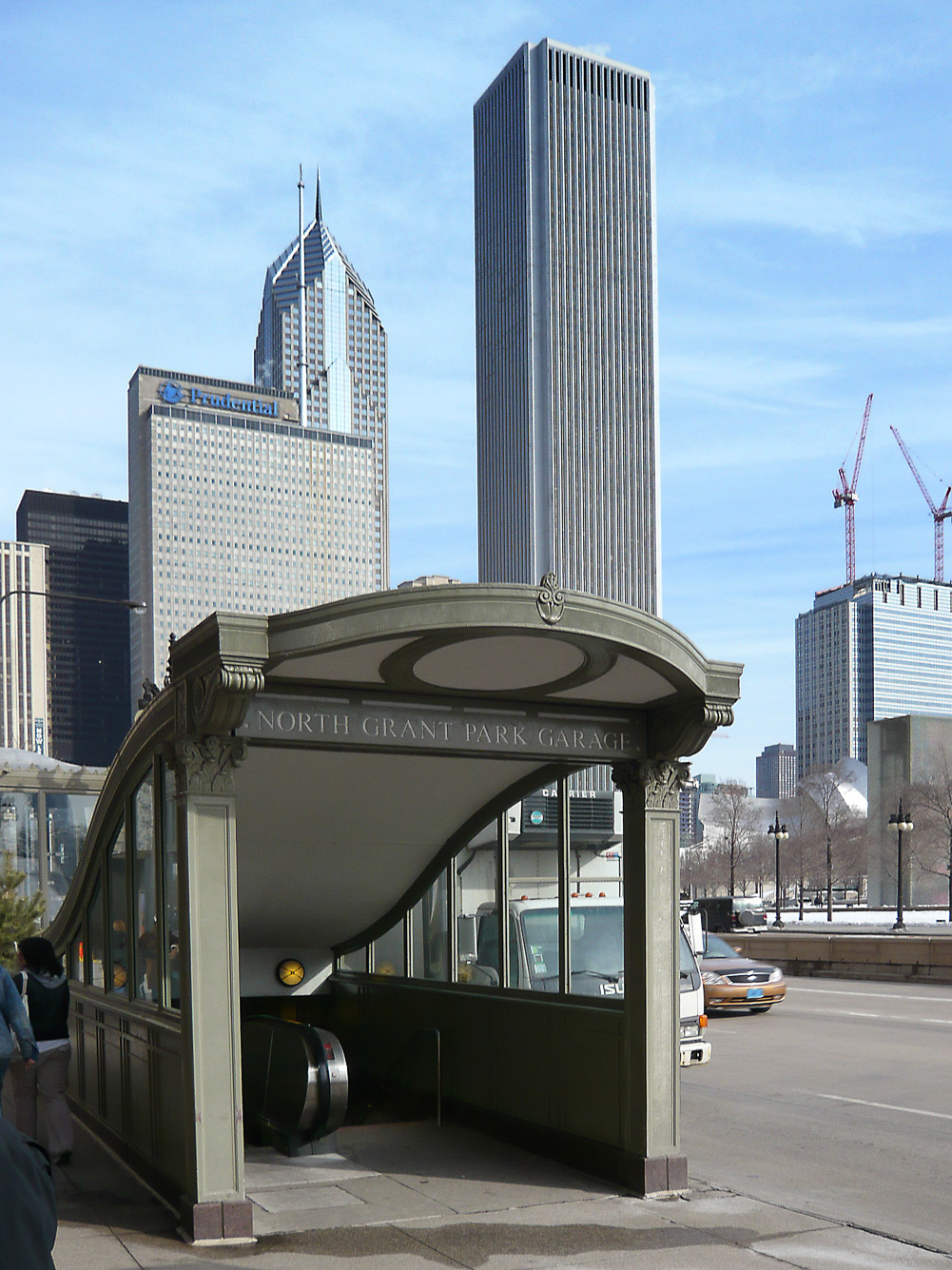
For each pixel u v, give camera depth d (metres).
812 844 102.25
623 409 192.25
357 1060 11.42
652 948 7.56
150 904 8.07
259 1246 6.41
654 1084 7.49
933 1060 14.30
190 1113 6.55
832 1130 10.25
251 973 11.65
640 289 196.62
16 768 18.73
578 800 9.48
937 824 88.12
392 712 7.24
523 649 6.70
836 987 25.19
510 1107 8.95
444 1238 6.57
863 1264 6.25
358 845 9.84
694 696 7.45
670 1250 6.40
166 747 6.93
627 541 189.12
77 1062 10.45
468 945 9.81
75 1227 6.78
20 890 18.44
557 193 194.50
